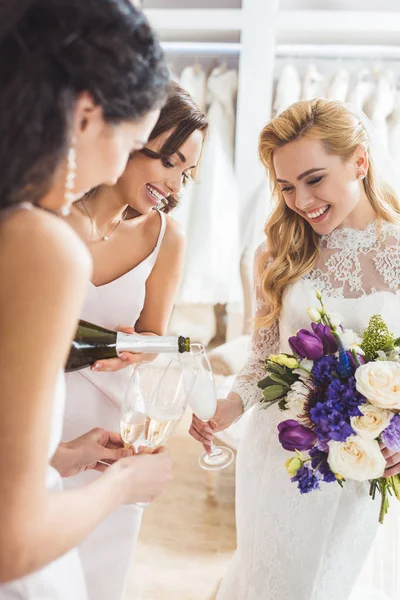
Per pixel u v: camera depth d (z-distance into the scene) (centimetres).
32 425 70
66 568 101
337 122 144
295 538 156
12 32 71
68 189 80
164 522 266
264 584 161
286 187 155
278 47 386
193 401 133
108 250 162
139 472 96
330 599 156
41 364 70
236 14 364
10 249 71
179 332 465
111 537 160
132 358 145
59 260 71
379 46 390
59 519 77
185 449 329
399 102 375
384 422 122
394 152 376
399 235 157
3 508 70
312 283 162
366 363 132
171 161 148
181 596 221
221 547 251
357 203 159
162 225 169
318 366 131
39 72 71
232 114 402
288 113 148
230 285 412
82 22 72
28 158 73
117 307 163
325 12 357
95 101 75
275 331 176
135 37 77
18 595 92
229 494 289
